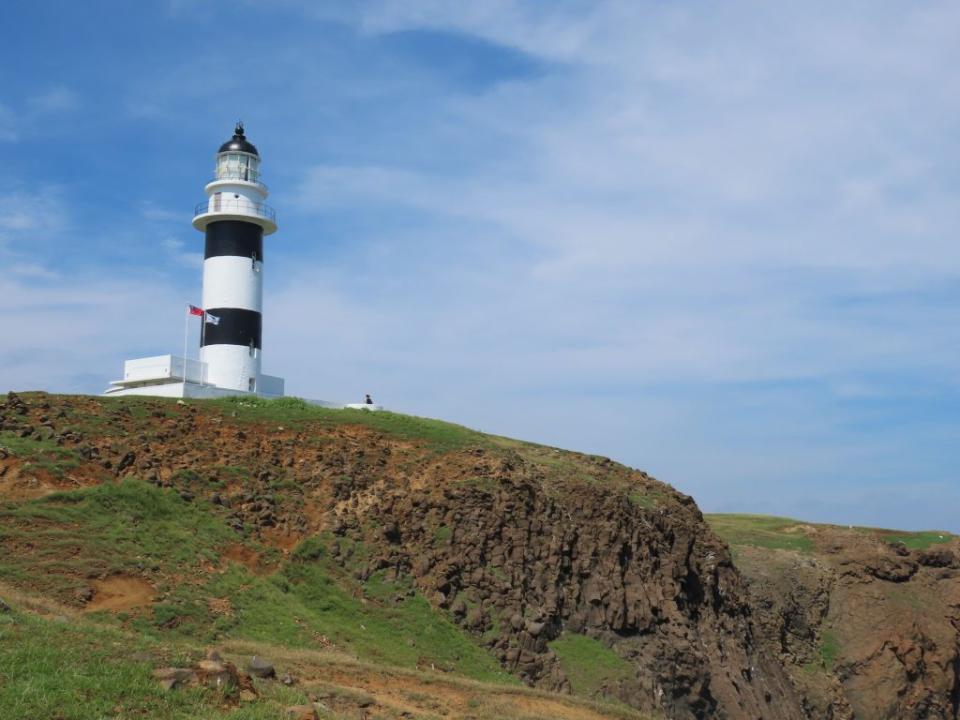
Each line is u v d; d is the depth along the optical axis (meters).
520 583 40.12
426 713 25.22
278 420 45.62
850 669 62.72
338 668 27.95
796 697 51.81
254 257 57.31
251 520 37.72
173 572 32.34
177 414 43.53
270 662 25.89
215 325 56.06
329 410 49.47
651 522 47.81
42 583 29.16
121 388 54.59
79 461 36.38
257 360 57.00
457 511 41.22
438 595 37.81
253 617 31.89
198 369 54.81
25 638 20.59
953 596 69.69
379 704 24.78
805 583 66.12
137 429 40.97
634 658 40.59
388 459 44.19
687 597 47.62
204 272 57.38
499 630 38.06
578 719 29.30
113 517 33.81
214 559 34.00
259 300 57.72
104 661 19.97
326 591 35.66
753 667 48.59
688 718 41.31
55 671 18.97
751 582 63.47
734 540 74.12
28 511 32.47
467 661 35.50
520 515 42.09
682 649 42.75
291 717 19.94
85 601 29.11
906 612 66.12
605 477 51.59
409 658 33.75
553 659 38.44
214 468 39.66
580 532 43.53
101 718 17.64
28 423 38.66
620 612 41.62
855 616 65.94
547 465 49.28
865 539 74.38
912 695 62.22
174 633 29.08
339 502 40.38
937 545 76.50
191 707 18.95
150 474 37.19
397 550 38.97
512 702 29.06
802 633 63.22
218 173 57.88
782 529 78.56
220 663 21.16
